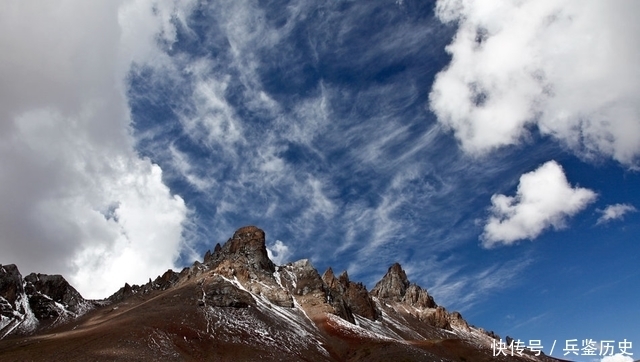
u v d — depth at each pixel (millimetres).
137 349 105438
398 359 129000
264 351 123750
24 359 96938
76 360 95375
